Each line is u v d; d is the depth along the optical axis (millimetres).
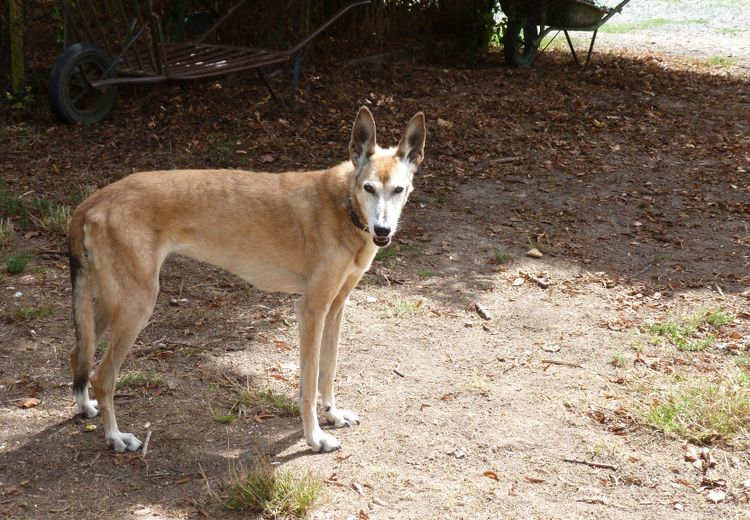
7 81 10117
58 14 10438
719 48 17656
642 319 6254
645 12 22797
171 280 6551
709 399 5000
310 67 12211
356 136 4445
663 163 9617
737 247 7598
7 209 7457
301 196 4488
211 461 4359
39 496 4004
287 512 3936
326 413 4789
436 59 13773
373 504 4039
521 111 11156
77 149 8938
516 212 8188
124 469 4250
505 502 4098
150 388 5043
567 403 5051
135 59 10164
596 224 8000
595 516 4020
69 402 4863
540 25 13414
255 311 6168
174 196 4379
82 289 4324
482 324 6133
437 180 8859
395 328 6016
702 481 4312
